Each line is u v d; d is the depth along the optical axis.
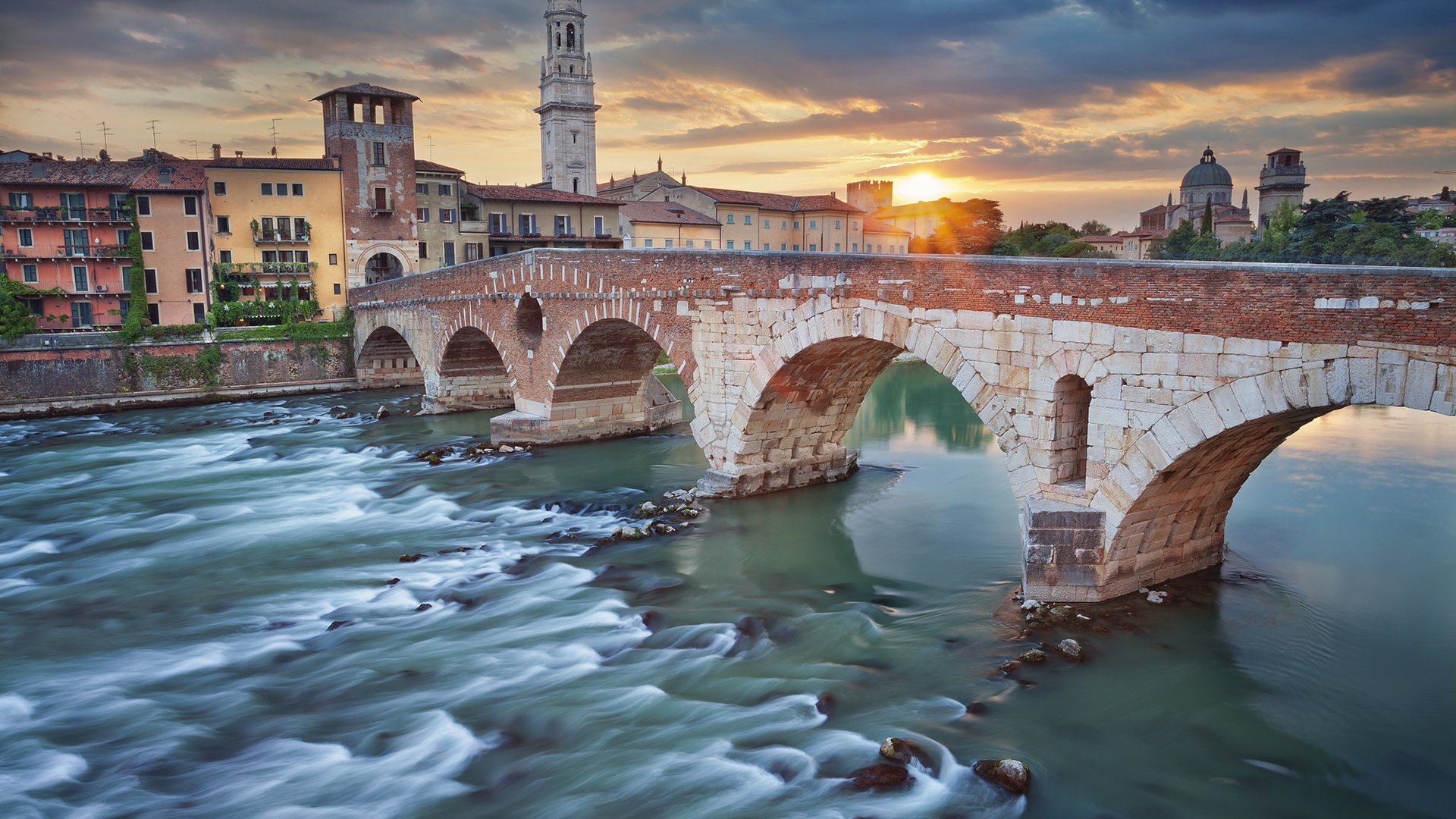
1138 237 139.75
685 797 16.08
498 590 26.14
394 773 16.94
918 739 17.61
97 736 18.25
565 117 117.31
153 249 68.75
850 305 28.08
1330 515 30.19
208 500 37.00
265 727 18.55
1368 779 16.53
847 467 37.88
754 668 20.95
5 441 50.12
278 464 43.72
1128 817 15.45
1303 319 17.98
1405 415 48.25
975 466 40.44
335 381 69.12
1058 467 23.56
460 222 85.69
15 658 21.86
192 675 20.97
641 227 96.06
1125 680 19.69
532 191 92.00
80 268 67.31
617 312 38.41
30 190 65.81
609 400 47.25
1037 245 130.50
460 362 56.12
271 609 24.89
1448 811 15.62
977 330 24.48
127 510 35.53
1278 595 23.72
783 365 30.95
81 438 50.91
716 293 33.34
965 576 26.30
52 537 31.98
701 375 34.66
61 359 59.47
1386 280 16.84
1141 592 23.67
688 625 23.27
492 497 36.62
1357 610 22.81
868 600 24.94
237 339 65.62
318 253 77.75
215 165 74.00
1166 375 20.39
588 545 30.11
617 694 19.81
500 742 17.94
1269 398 18.62
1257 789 16.25
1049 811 15.59
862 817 15.41
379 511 35.19
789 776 16.59
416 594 25.97
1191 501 23.33
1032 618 22.28
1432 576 24.91
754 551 29.22
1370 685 19.52
